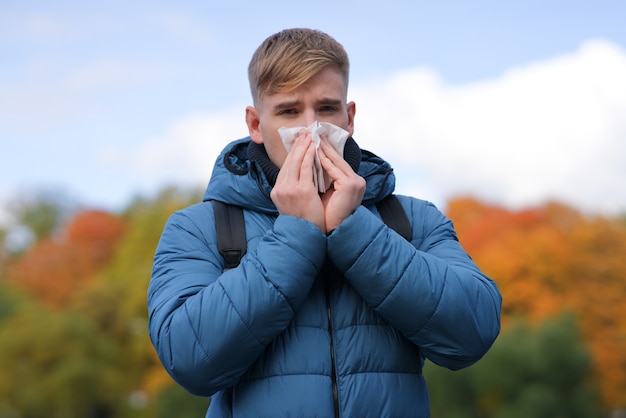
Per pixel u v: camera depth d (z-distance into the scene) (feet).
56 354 160.04
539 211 164.35
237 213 7.33
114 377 161.99
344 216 6.64
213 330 6.32
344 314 6.79
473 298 6.82
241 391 6.62
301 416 6.42
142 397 166.81
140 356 171.12
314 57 6.98
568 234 154.71
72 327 162.61
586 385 124.26
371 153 8.03
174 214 7.55
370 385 6.63
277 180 6.76
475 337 6.76
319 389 6.51
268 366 6.57
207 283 6.91
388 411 6.61
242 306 6.32
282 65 6.98
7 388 156.97
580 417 119.65
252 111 7.58
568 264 149.89
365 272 6.54
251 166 7.34
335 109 7.16
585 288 147.95
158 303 6.84
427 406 6.97
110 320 173.88
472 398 119.14
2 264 241.14
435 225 7.81
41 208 262.88
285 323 6.47
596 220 154.92
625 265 148.87
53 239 217.36
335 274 6.95
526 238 154.61
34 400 156.25
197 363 6.36
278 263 6.44
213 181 7.54
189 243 7.23
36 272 207.51
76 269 208.54
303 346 6.61
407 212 7.80
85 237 216.13
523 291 148.87
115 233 217.77
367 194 7.53
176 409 134.62
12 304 175.63
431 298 6.57
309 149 6.75
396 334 6.84
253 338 6.34
